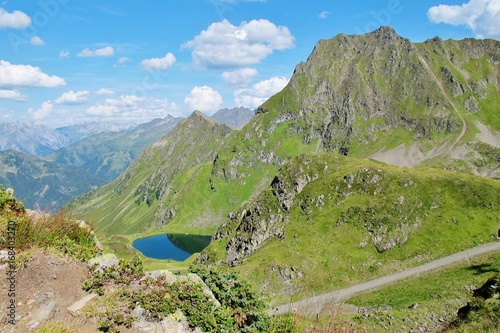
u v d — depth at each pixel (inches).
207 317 549.6
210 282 657.6
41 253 581.9
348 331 568.1
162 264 7012.8
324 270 4498.0
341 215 5433.1
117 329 486.0
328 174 6555.1
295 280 4367.6
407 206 5329.7
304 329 566.9
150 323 513.0
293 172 6815.9
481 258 4229.8
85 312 498.6
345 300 3703.3
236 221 7711.6
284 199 6407.5
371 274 4458.7
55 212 681.6
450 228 4990.2
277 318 605.3
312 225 5442.9
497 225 5000.0
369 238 4977.9
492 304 1113.4
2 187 682.2
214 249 7180.1
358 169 6141.7
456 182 5669.3
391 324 2094.0
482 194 5447.8
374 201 5511.8
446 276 3831.2
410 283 3863.2
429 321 2170.3
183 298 571.5
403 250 4766.2
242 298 636.1
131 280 585.0
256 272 4512.8
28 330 455.2
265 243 5748.0
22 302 497.4
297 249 4921.3
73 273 574.6
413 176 5812.0
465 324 1080.2
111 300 528.7
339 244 4926.2
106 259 623.5
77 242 658.2
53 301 510.6
